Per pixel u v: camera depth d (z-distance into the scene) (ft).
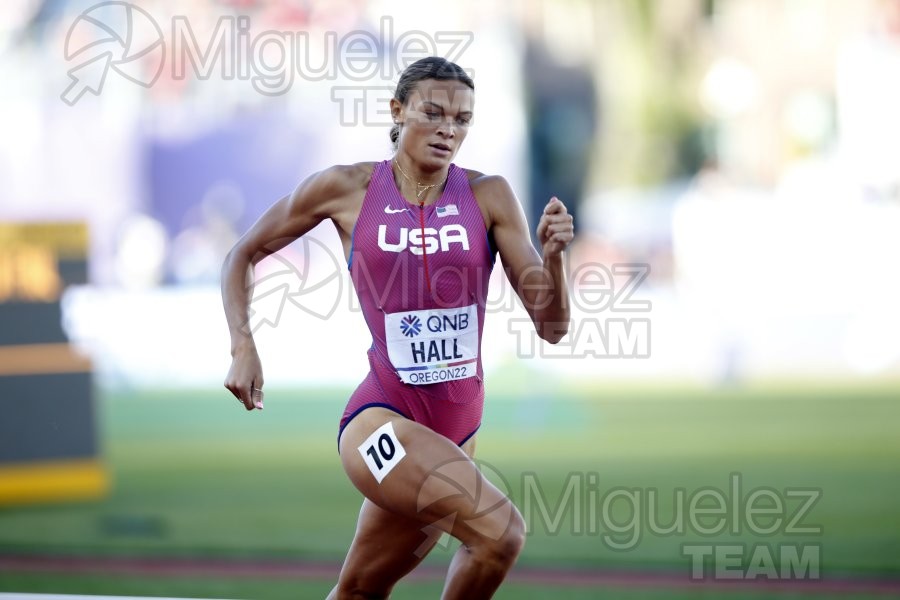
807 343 168.14
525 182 228.84
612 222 228.84
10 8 184.24
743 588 61.57
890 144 221.25
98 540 76.18
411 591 61.98
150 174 189.16
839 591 60.54
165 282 184.85
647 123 247.91
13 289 86.84
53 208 188.34
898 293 168.14
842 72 232.12
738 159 240.73
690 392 153.58
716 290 170.30
